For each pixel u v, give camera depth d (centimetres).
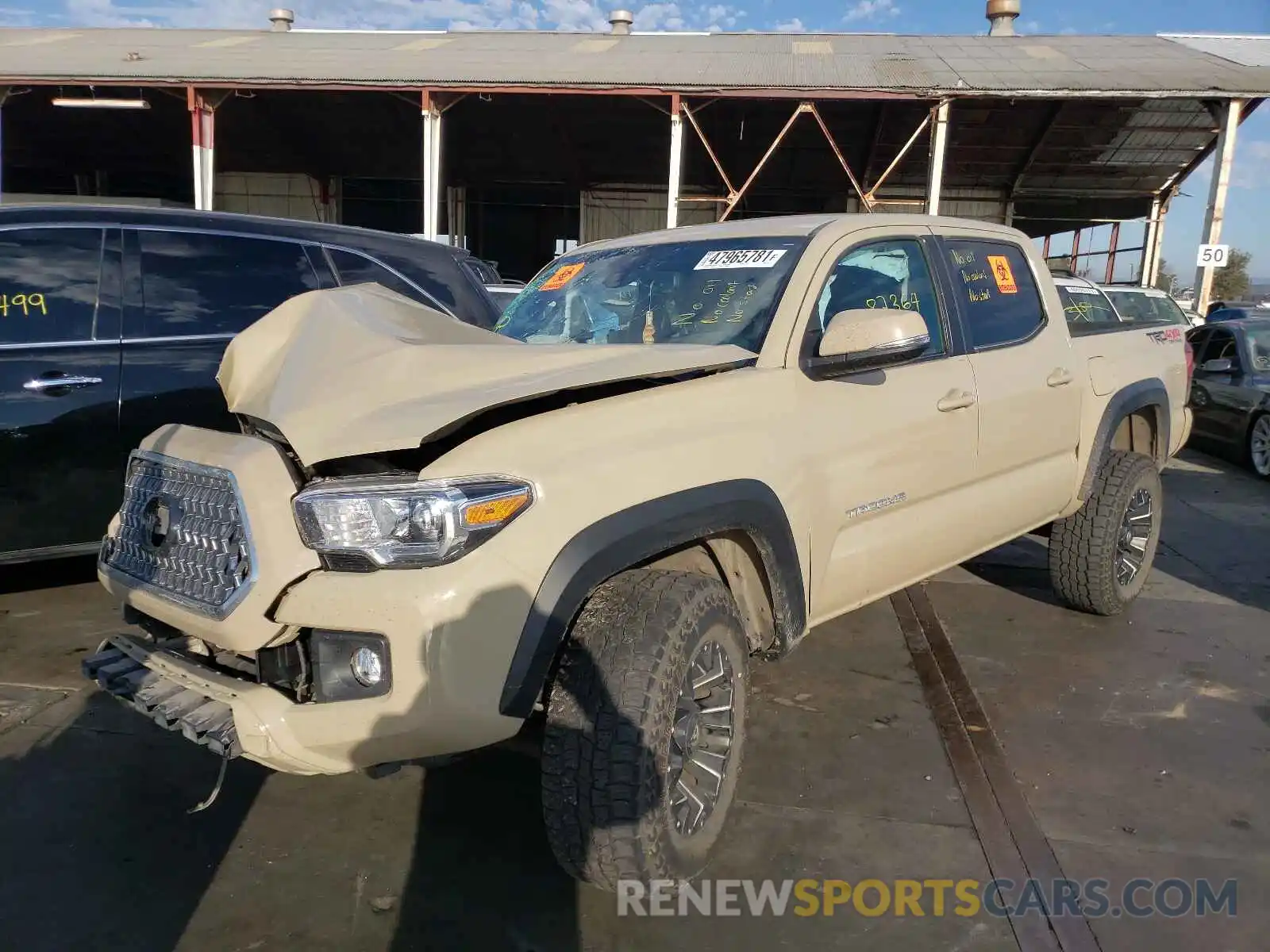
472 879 267
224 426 462
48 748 333
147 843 281
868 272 345
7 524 422
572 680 236
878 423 321
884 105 1822
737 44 2158
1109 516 455
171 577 248
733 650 269
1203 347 1112
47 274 434
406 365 248
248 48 2014
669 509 243
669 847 242
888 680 400
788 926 248
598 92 1605
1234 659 428
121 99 1892
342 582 217
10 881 261
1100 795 311
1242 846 283
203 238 475
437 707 211
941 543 363
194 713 233
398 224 2648
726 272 333
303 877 267
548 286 393
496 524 217
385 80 1605
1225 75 1633
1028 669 414
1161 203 2370
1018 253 431
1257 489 879
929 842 284
